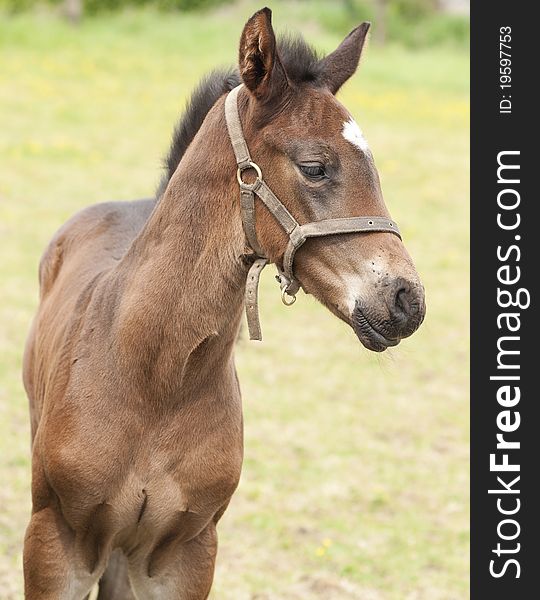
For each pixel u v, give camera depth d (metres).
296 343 8.72
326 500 6.02
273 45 2.88
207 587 3.47
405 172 14.88
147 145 14.50
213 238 3.05
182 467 3.20
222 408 3.25
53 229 10.72
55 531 3.32
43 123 14.81
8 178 12.27
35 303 8.77
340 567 5.27
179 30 21.12
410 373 8.32
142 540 3.33
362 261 2.83
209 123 3.14
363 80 20.02
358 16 24.45
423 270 10.95
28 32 19.48
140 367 3.15
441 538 5.73
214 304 3.08
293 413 7.27
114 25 21.14
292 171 2.89
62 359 3.38
